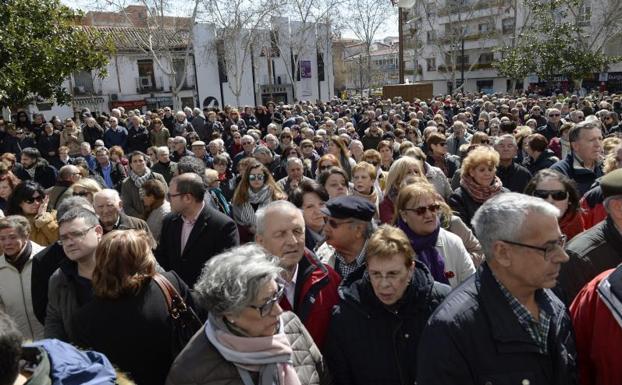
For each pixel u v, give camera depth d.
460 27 41.69
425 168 5.57
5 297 3.46
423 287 2.37
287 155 8.17
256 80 42.06
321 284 2.67
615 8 32.75
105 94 38.28
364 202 3.08
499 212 1.83
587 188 4.64
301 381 2.08
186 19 38.25
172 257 4.11
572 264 2.50
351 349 2.37
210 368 1.88
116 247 2.43
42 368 1.43
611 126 11.02
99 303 2.42
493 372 1.77
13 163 8.06
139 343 2.37
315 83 46.25
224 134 14.52
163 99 40.09
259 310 1.88
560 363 1.81
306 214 3.89
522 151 7.20
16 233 3.47
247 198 5.25
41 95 14.11
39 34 13.20
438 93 53.88
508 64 35.09
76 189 4.96
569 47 32.66
